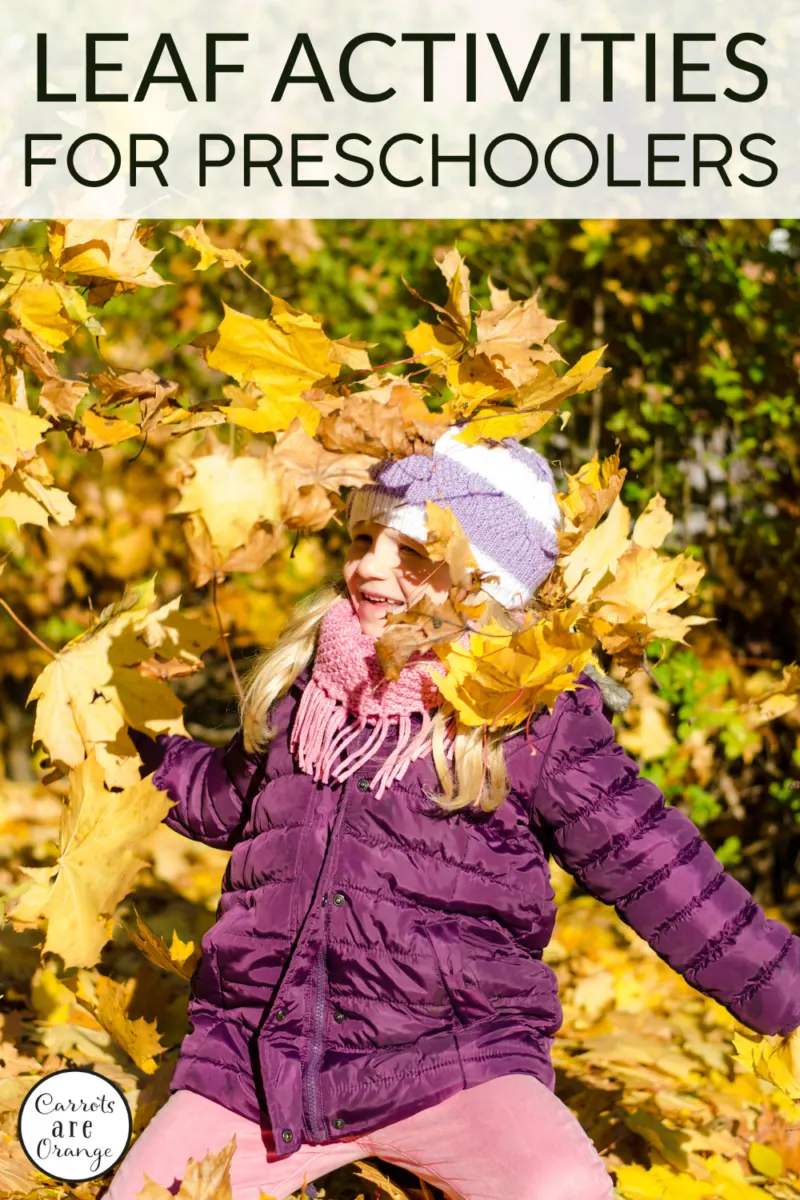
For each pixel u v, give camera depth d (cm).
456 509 165
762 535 377
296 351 146
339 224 412
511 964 165
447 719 167
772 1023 165
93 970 296
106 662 155
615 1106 251
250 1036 167
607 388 401
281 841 170
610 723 179
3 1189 188
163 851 428
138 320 464
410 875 163
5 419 144
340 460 136
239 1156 163
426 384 181
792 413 376
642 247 363
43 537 486
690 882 166
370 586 169
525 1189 150
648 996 323
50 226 152
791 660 395
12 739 588
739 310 367
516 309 153
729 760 389
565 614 147
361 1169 180
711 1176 224
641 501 383
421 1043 161
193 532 127
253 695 181
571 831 169
